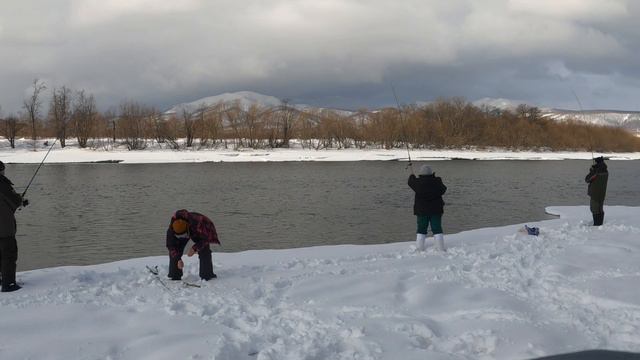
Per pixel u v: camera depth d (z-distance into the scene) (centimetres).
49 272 773
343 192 3039
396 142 7681
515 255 813
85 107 7088
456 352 461
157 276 734
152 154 6225
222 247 1599
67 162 5691
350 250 1056
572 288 611
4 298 632
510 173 4516
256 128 7631
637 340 473
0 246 667
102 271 820
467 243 1053
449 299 597
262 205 2528
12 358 460
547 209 2088
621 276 667
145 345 482
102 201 2711
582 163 6066
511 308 556
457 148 7812
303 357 442
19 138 7800
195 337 499
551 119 8762
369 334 497
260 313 574
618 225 1161
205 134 7512
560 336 486
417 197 946
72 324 545
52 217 2214
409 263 804
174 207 2492
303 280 693
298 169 4878
